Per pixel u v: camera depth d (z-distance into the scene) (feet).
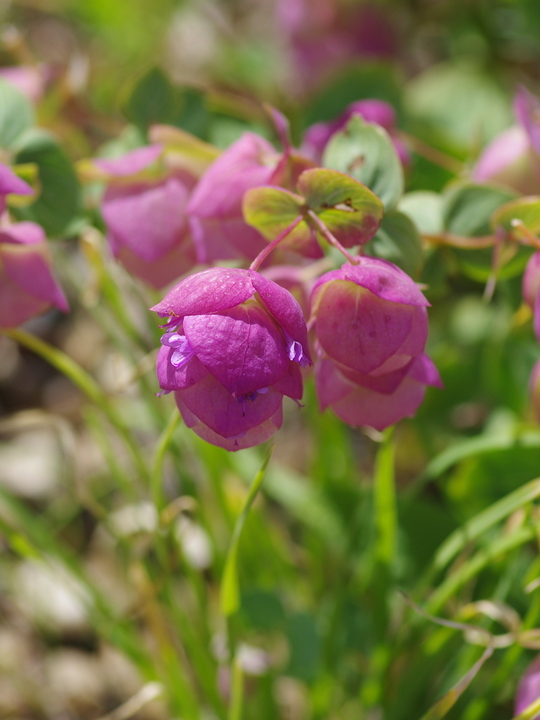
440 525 1.36
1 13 2.86
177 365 0.98
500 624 1.28
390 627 1.32
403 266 1.11
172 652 1.29
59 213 1.19
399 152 1.29
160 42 2.82
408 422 1.75
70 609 1.71
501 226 1.15
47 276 1.13
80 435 2.08
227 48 2.82
